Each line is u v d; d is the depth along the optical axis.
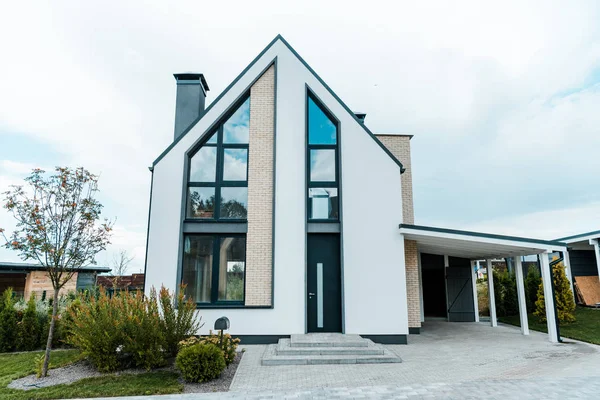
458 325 15.34
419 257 16.55
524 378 7.16
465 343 11.03
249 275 11.00
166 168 11.42
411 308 12.84
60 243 7.70
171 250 10.97
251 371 7.85
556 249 10.96
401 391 6.38
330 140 12.01
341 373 7.66
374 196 11.48
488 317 18.08
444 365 8.31
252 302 10.86
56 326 10.66
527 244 10.92
